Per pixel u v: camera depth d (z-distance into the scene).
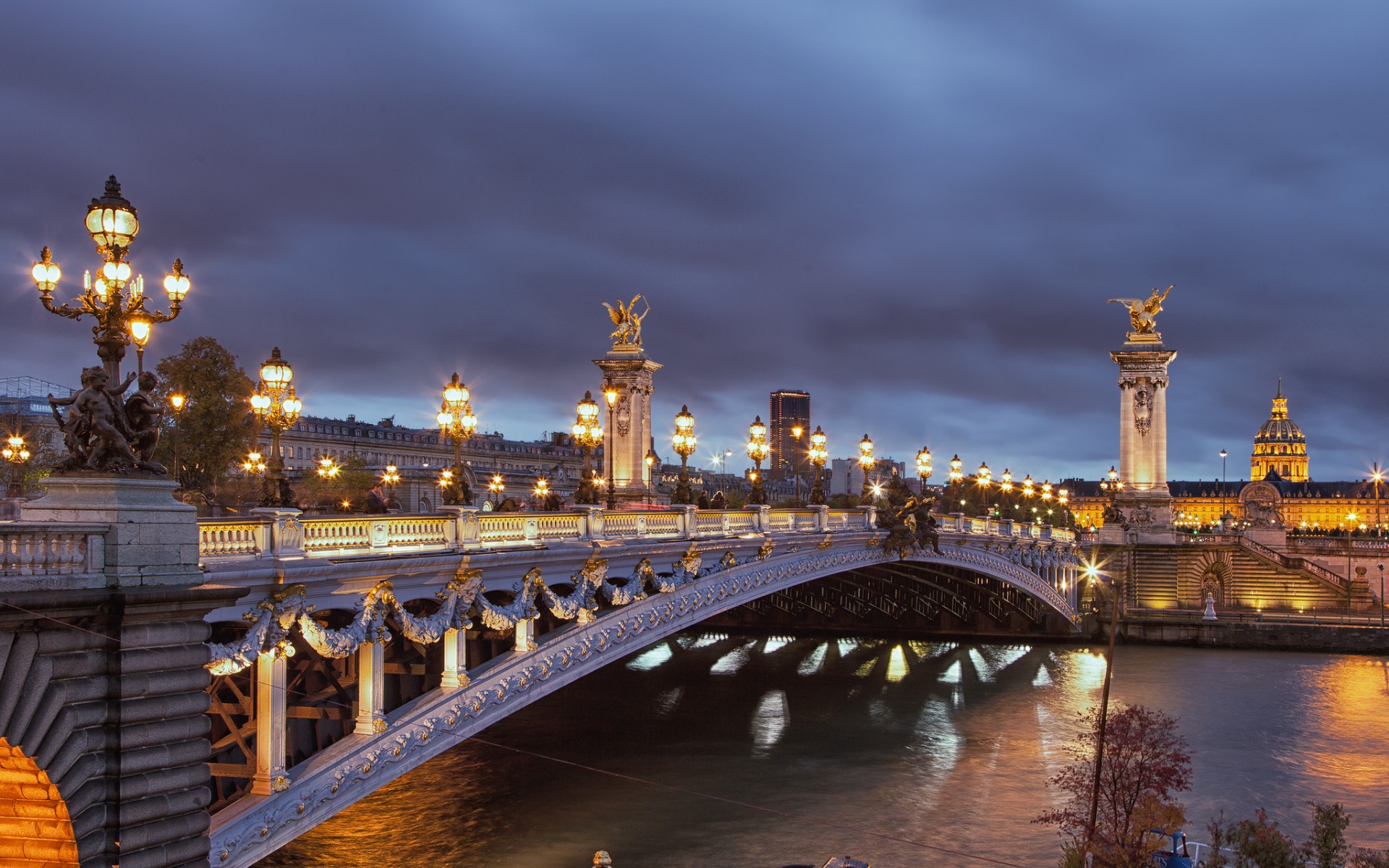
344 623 31.52
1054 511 187.38
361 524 30.38
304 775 28.77
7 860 20.75
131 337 22.55
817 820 49.53
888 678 88.38
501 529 36.66
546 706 75.25
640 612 45.34
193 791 21.70
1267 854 33.47
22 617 18.91
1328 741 64.81
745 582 55.47
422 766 57.62
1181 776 43.59
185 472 78.38
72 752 19.78
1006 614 112.75
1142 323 124.94
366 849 44.62
